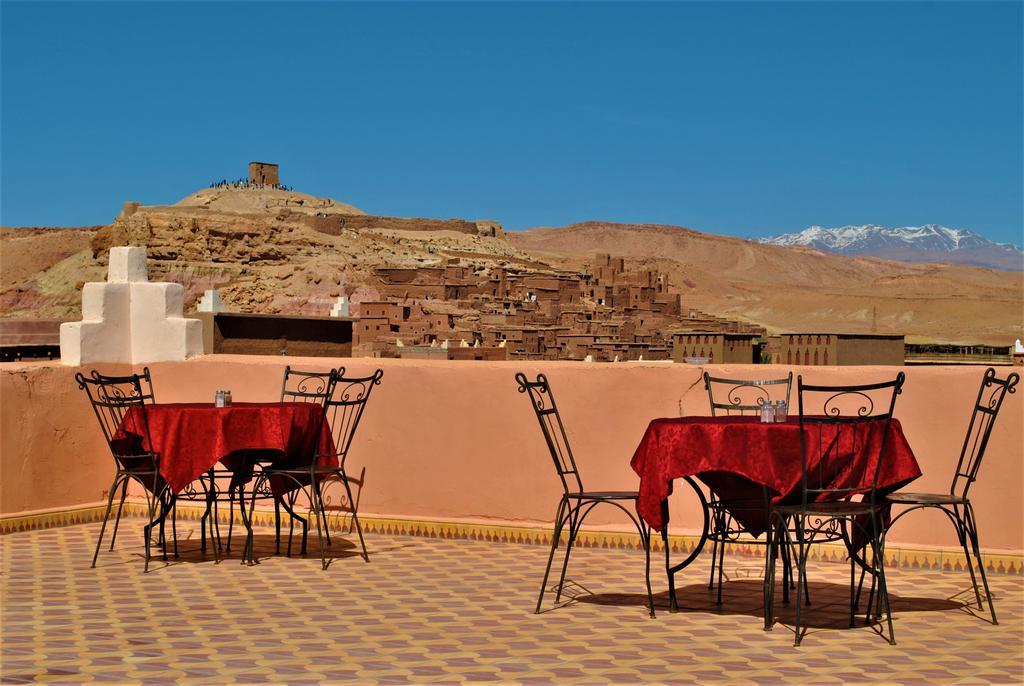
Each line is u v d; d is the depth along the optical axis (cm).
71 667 532
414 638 595
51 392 987
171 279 14238
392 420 945
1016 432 789
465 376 921
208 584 743
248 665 536
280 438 795
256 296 13825
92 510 1009
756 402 841
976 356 5812
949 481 805
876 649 577
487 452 914
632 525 875
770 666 541
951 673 529
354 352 7500
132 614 651
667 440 631
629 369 875
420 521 929
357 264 14475
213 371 1012
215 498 826
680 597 710
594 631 615
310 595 707
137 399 838
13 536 934
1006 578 773
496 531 905
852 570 638
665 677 519
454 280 13025
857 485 616
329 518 960
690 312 15350
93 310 1031
